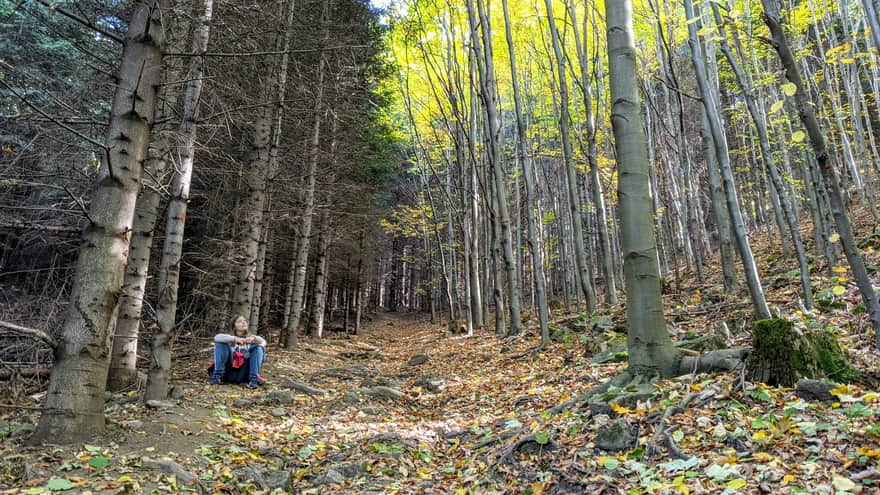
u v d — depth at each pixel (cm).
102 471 341
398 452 469
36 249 942
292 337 1351
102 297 395
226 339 744
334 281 2622
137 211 698
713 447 337
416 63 1797
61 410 379
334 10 1350
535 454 405
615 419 421
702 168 1805
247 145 1205
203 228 1317
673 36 970
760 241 1644
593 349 801
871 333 523
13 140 691
